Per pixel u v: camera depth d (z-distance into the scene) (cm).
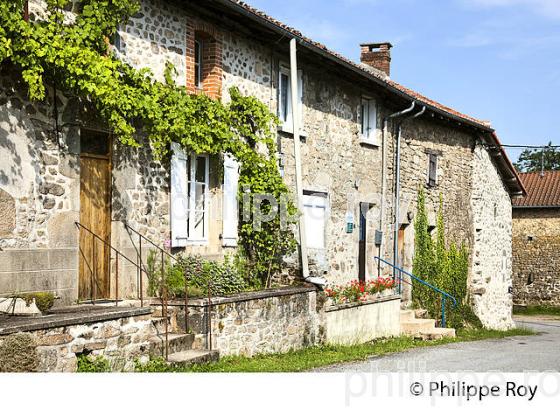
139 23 983
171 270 1005
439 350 1264
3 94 783
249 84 1216
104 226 939
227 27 1152
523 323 2633
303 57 1315
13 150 793
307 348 1155
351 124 1521
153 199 1003
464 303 2014
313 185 1373
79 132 883
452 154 1988
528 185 3331
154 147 986
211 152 1090
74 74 835
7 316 725
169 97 1000
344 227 1479
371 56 1997
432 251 1847
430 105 1694
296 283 1235
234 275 1094
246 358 984
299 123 1330
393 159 1686
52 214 841
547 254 3191
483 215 2156
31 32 777
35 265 816
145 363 807
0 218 775
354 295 1363
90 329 731
